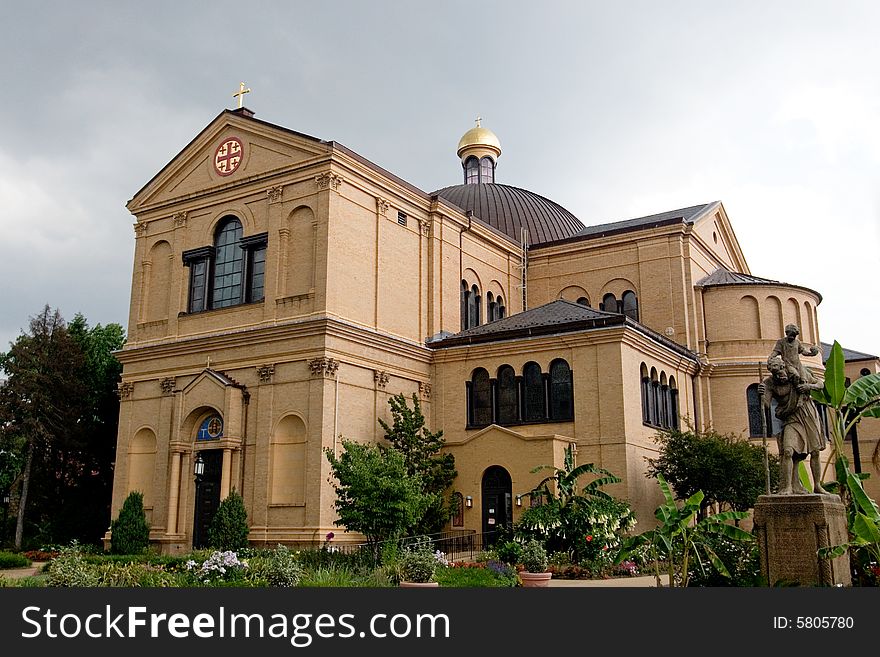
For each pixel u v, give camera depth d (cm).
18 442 4534
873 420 5141
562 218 5378
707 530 1820
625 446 3294
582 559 2650
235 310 3588
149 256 3997
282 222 3531
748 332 4284
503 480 3316
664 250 4444
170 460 3547
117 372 5031
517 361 3622
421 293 3881
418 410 3503
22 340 4578
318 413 3219
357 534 3234
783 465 1770
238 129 3788
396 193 3788
